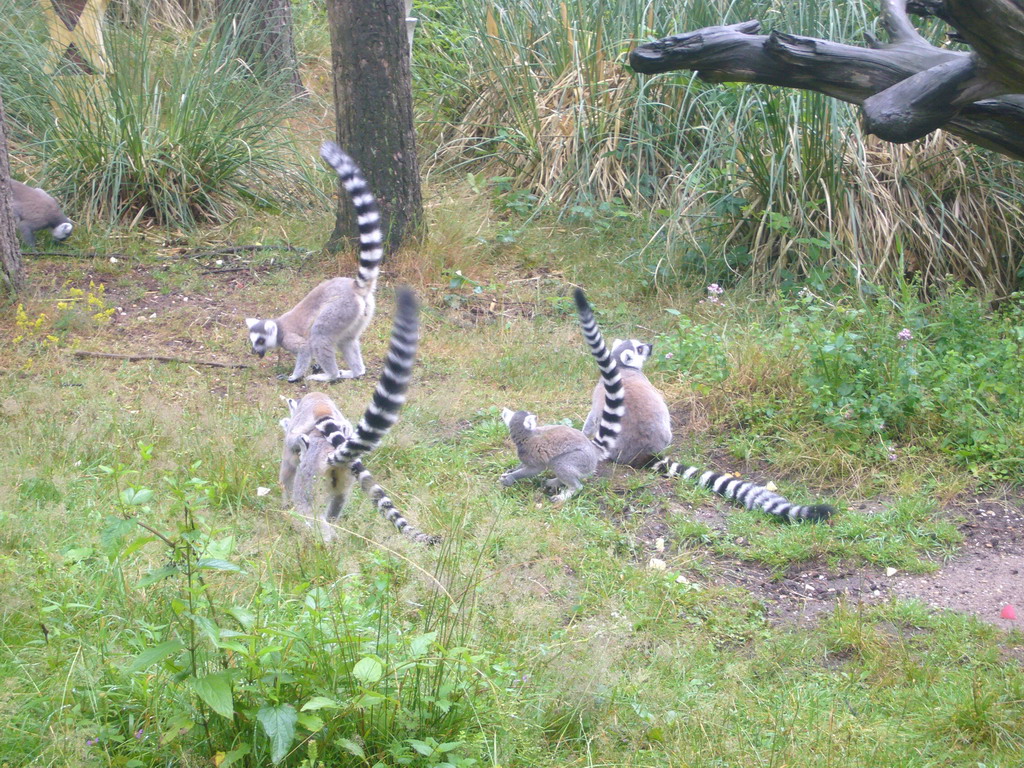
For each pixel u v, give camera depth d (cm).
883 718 384
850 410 658
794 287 903
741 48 416
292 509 511
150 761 297
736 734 360
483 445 639
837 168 939
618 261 989
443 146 1184
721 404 705
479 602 393
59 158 1002
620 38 1133
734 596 486
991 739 370
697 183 988
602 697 366
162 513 484
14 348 732
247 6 1181
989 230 962
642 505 580
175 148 1017
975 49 357
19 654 354
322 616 328
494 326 867
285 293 892
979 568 523
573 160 1091
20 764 291
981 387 659
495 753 307
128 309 848
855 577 515
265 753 295
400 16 920
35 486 511
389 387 434
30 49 1043
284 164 1108
